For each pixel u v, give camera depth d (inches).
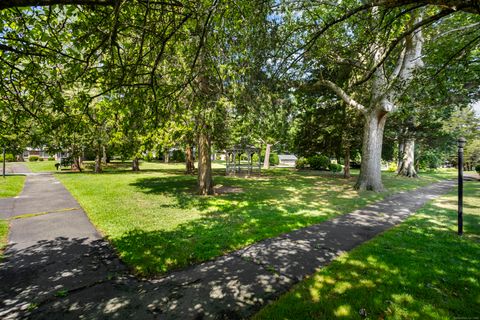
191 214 299.6
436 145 808.9
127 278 148.9
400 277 144.4
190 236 219.6
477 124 1084.5
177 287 138.5
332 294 128.4
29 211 310.7
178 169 1064.2
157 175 788.0
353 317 110.7
